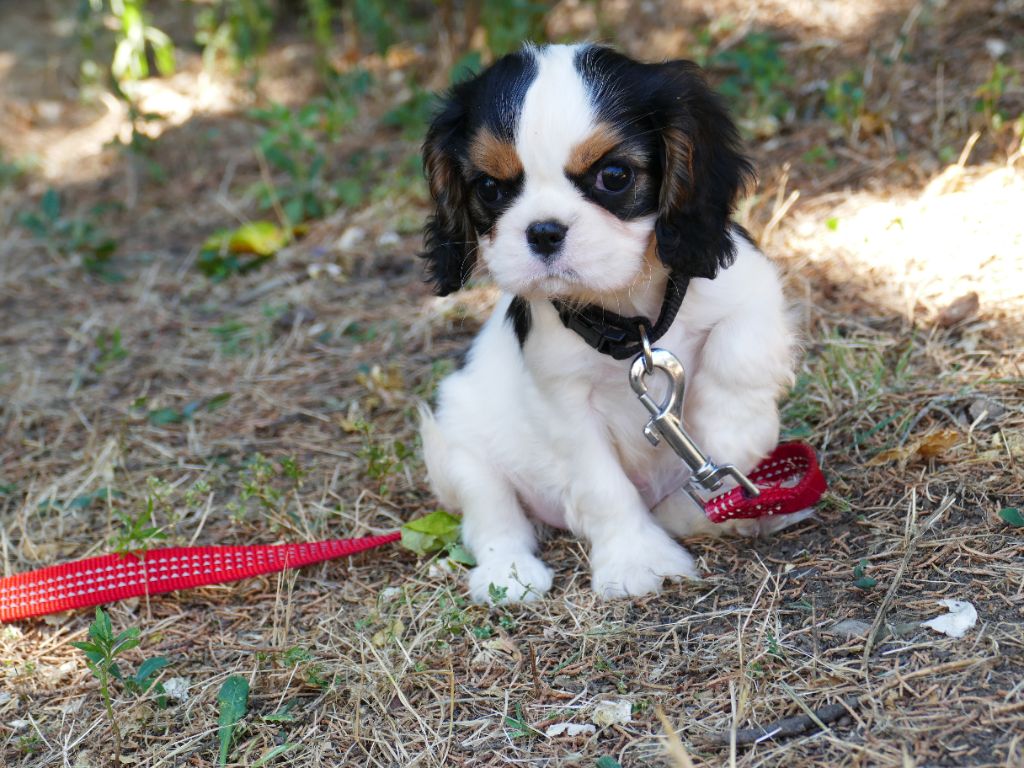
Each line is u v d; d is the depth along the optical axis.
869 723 0.63
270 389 0.99
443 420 0.81
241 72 1.60
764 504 0.73
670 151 0.69
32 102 1.64
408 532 0.80
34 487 0.90
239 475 0.90
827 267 0.96
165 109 1.54
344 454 0.90
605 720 0.66
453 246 0.75
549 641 0.71
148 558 0.79
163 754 0.68
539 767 0.64
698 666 0.68
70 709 0.72
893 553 0.72
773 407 0.75
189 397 0.99
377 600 0.76
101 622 0.70
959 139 1.05
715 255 0.70
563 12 1.46
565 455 0.76
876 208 1.01
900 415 0.81
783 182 1.03
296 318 1.06
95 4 1.50
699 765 0.63
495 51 1.34
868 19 1.27
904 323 0.90
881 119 1.09
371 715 0.69
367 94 1.47
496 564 0.77
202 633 0.76
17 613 0.78
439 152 0.73
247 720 0.69
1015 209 0.95
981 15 1.20
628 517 0.75
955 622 0.67
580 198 0.68
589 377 0.75
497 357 0.80
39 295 1.17
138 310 1.12
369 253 1.14
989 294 0.89
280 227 1.22
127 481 0.91
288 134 1.29
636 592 0.73
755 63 1.18
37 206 1.37
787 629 0.69
